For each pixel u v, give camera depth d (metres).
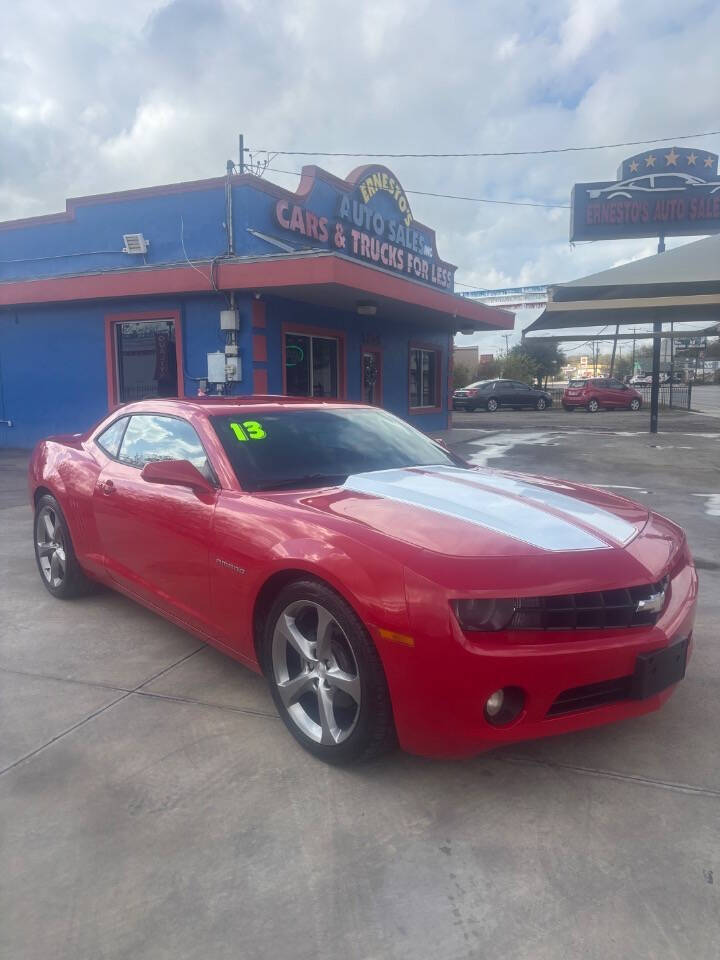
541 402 33.78
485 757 2.95
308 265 10.60
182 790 2.72
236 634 3.26
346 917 2.10
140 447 4.22
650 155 23.92
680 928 2.05
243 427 3.79
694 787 2.74
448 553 2.55
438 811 2.59
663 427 21.89
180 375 12.55
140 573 3.98
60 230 13.14
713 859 2.34
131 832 2.48
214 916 2.11
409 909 2.13
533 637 2.48
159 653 4.03
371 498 3.17
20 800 2.65
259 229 11.98
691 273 7.98
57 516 4.83
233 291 11.60
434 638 2.43
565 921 2.08
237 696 3.50
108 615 4.66
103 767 2.87
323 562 2.71
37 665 3.87
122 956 1.96
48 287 12.45
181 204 12.12
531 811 2.59
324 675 2.84
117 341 13.19
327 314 14.15
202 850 2.39
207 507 3.38
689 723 3.23
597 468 11.74
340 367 14.80
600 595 2.57
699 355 77.88
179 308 12.38
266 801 2.65
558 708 2.57
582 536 2.83
